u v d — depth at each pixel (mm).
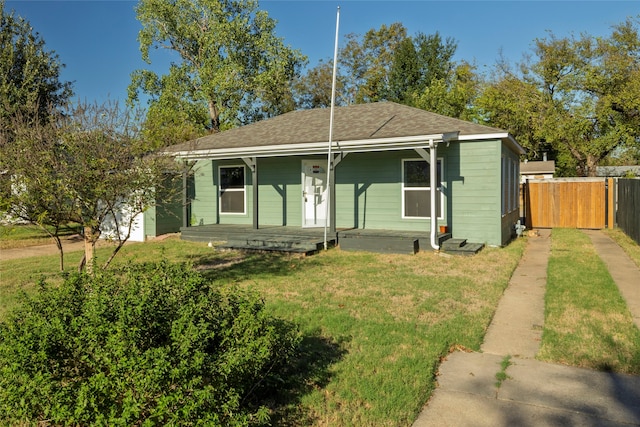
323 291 7051
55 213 5379
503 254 10453
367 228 13086
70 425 2879
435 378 4070
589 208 16578
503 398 3682
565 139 28500
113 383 2658
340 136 11961
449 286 7375
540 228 17016
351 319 5539
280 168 14258
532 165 28109
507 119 29953
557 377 4074
